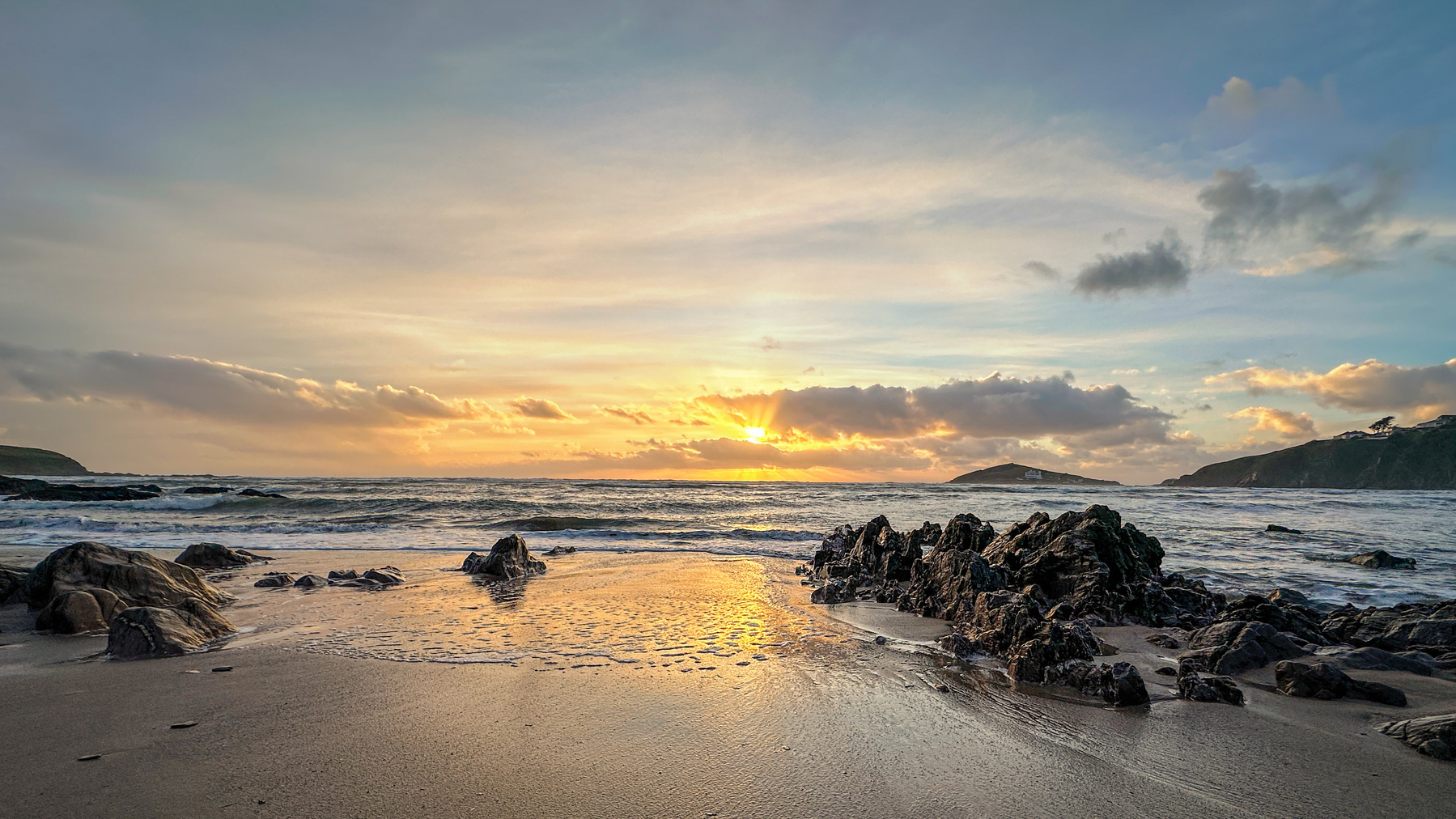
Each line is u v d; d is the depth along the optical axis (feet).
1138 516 136.36
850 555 58.54
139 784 16.75
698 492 226.79
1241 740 21.39
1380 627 36.50
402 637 33.91
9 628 35.06
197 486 253.24
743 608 42.88
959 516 57.98
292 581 50.75
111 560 39.60
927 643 34.76
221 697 24.08
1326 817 16.29
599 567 61.82
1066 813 16.15
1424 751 20.31
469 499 156.87
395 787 16.78
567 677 27.09
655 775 17.72
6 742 19.56
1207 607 43.75
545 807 15.79
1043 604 42.91
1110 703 24.98
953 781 17.83
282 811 15.40
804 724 21.97
